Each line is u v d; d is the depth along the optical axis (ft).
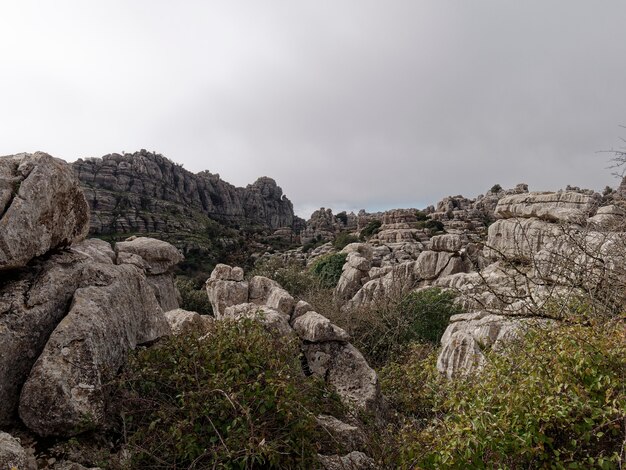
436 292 60.95
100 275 18.69
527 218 72.02
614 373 15.11
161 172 334.44
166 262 52.44
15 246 15.23
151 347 19.98
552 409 14.32
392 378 35.81
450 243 91.50
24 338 15.14
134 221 256.73
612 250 23.29
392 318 54.75
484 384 17.53
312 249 273.13
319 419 20.25
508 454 14.71
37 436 14.26
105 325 16.69
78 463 13.73
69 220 18.80
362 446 20.08
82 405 14.48
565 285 21.44
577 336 16.48
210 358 18.42
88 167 286.46
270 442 15.25
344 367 27.91
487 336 29.50
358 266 104.73
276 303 34.71
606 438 14.88
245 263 257.75
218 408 15.98
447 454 14.29
